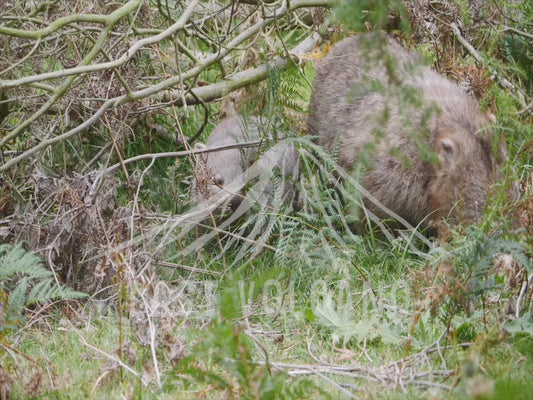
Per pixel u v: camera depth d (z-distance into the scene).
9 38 9.22
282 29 12.44
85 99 9.61
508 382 5.83
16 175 9.59
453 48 11.34
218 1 12.46
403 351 7.24
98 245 8.63
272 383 5.68
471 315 7.40
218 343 5.81
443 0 11.36
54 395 6.38
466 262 6.93
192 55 10.02
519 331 7.06
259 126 10.48
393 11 10.97
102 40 8.76
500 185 8.25
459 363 6.51
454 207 9.38
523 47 11.30
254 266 9.34
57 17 9.94
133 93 9.37
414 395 6.20
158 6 9.98
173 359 6.72
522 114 9.61
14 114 10.24
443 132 9.89
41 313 8.27
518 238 7.52
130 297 7.23
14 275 8.41
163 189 10.58
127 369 6.59
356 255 9.21
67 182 9.21
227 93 11.25
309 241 8.90
